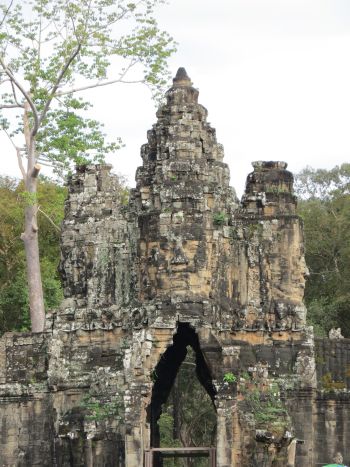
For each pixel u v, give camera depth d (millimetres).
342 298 90125
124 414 60812
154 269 63062
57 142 78375
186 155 64438
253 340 64438
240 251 64875
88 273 66062
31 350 67000
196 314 61844
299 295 65312
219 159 66375
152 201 64312
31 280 76188
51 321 66688
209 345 61531
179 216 62875
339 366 66125
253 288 64875
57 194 88438
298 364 64312
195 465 89625
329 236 95188
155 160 65500
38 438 65625
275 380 63656
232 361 61406
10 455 66188
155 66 76438
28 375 66750
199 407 87438
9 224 90000
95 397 62438
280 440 60562
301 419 64000
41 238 90125
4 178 98250
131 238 65312
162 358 67812
